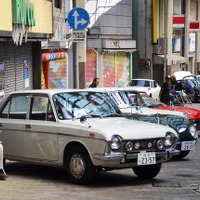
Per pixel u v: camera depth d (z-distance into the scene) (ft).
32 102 43.62
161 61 187.01
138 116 55.26
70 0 117.60
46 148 41.57
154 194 37.88
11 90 81.15
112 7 157.48
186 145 55.01
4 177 42.83
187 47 221.66
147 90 135.33
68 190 38.60
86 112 42.83
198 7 244.22
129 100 60.90
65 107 42.19
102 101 44.96
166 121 54.95
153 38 186.09
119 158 37.93
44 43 101.55
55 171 46.93
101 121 41.29
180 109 67.21
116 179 44.04
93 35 150.71
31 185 40.50
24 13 70.03
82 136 38.83
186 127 55.36
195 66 243.60
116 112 45.11
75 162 39.91
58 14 108.58
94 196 36.73
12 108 45.16
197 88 155.12
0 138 45.14
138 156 38.91
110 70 156.04
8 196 36.42
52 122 41.39
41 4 81.97
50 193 37.52
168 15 187.42
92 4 150.71
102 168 39.88
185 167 51.60
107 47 150.51
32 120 43.06
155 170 43.29
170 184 42.09
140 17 187.01
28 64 92.02
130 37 169.07
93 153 38.29
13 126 44.06
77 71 83.97
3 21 61.87
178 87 148.05
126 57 164.66
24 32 71.67
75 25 71.82
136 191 38.88
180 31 220.23
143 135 39.19
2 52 76.43
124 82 163.94
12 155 44.55
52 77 118.73
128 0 167.12
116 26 160.25
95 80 90.22
